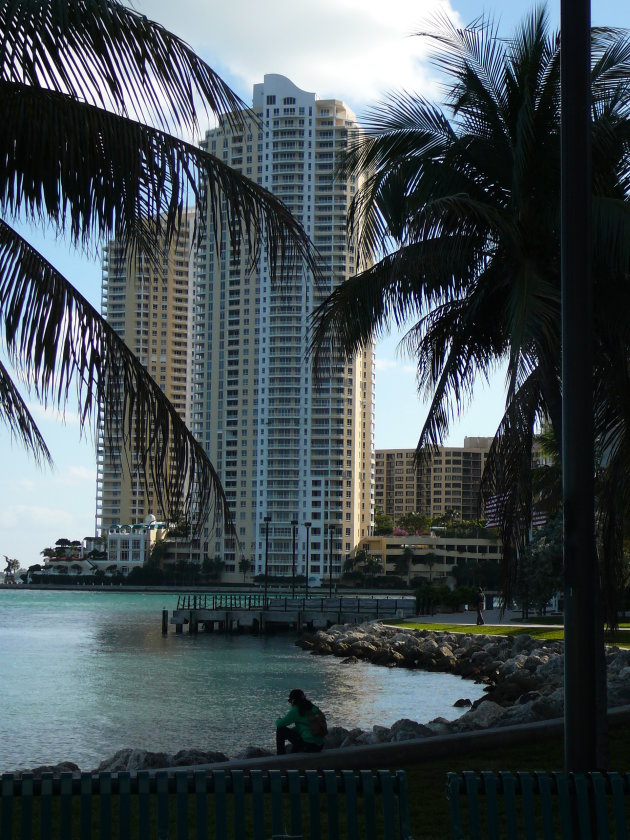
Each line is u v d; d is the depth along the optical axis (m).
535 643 45.75
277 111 179.62
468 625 61.34
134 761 15.98
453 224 14.79
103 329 8.78
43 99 7.91
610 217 12.93
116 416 8.80
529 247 14.70
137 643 71.44
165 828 6.65
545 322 12.66
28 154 8.27
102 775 6.71
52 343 8.62
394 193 15.68
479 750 15.23
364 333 15.36
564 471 8.98
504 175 15.32
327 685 41.84
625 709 18.58
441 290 15.77
